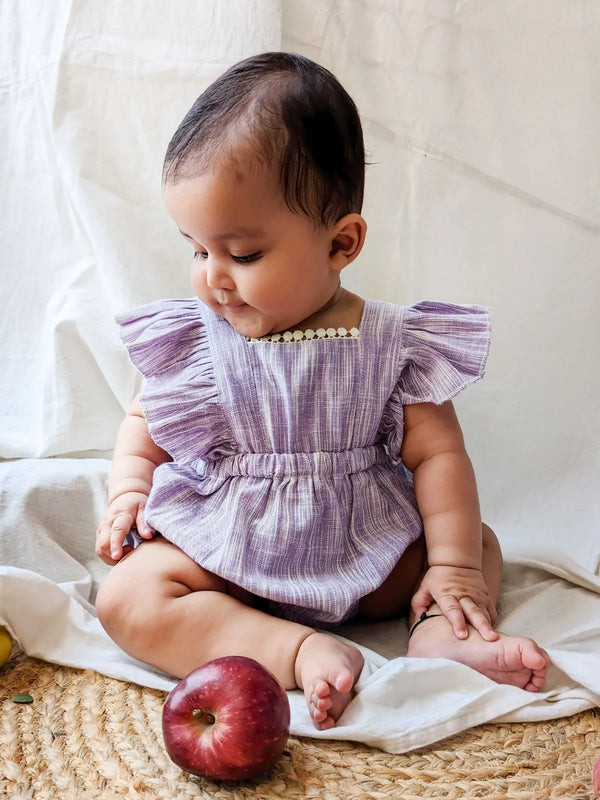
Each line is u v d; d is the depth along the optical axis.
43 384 1.51
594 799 0.87
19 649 1.15
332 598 1.12
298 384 1.17
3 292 1.54
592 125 1.36
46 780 0.92
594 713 1.02
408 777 0.92
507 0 1.35
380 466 1.24
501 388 1.45
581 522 1.42
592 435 1.42
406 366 1.22
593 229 1.38
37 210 1.51
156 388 1.22
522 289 1.42
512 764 0.94
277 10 1.36
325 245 1.14
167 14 1.38
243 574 1.12
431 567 1.17
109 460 1.50
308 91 1.10
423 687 1.01
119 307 1.45
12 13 1.45
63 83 1.40
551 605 1.21
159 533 1.19
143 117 1.41
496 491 1.48
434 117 1.39
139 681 1.06
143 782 0.91
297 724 0.98
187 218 1.10
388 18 1.38
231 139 1.07
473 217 1.41
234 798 0.88
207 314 1.25
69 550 1.36
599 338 1.41
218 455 1.22
